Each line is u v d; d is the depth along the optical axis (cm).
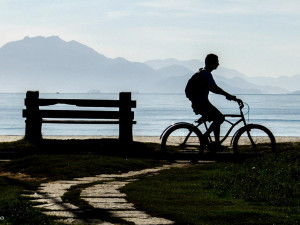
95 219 1669
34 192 2253
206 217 1658
